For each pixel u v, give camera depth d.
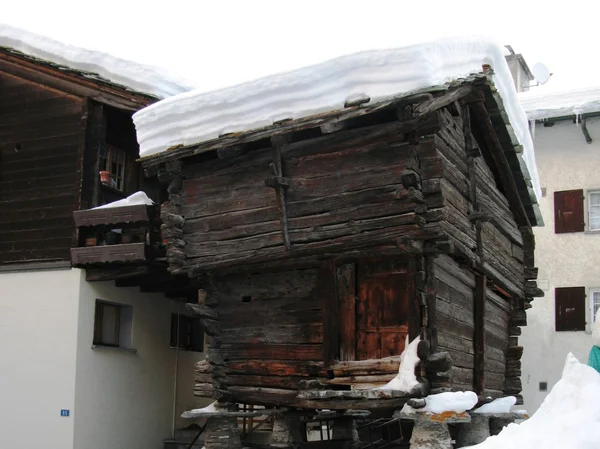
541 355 17.48
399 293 8.65
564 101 17.50
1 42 12.80
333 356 8.84
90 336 12.23
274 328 9.43
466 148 9.41
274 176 8.66
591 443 5.31
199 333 15.75
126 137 13.53
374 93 7.77
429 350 8.14
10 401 12.15
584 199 17.56
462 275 9.49
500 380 11.48
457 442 10.32
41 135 12.77
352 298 8.87
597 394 5.62
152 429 13.69
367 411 11.81
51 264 12.27
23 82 13.04
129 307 13.33
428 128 7.98
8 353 12.31
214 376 9.73
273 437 10.55
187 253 9.66
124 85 12.03
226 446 9.71
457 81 8.14
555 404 5.80
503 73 9.16
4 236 12.71
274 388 9.38
